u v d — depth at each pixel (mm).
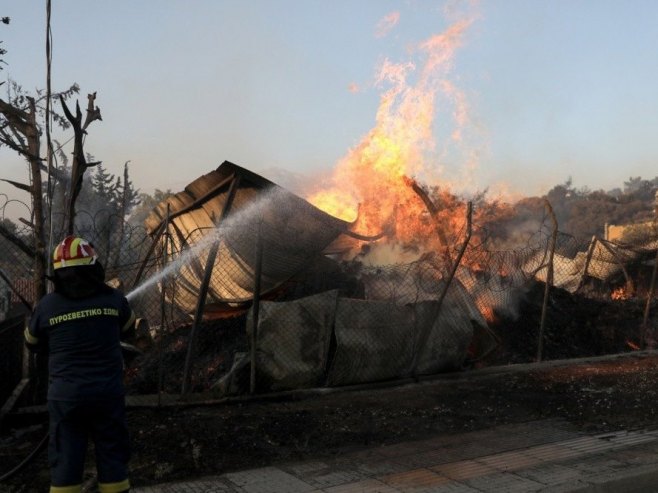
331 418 6395
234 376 7152
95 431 3717
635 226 21922
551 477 4762
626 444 5641
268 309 7379
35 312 3795
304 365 7391
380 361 7770
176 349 8320
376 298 8727
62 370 3658
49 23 5746
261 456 5344
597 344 10625
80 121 5965
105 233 7867
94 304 3773
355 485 4648
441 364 8320
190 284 9406
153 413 6340
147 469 4938
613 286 16078
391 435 5957
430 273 8703
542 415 6648
